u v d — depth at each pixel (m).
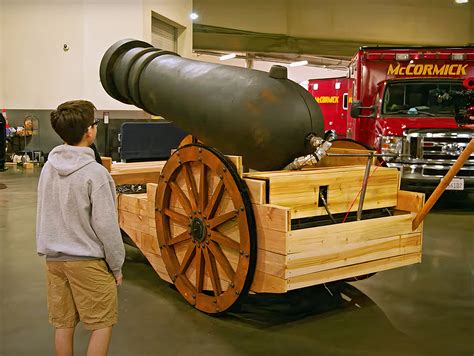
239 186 3.23
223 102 3.71
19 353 3.08
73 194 2.44
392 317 3.70
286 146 3.57
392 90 8.38
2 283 4.42
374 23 18.88
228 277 3.46
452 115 8.16
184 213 3.79
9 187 10.12
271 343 3.23
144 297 4.07
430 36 19.11
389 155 3.58
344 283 4.46
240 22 18.05
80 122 2.52
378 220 3.46
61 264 2.48
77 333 3.39
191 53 15.25
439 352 3.12
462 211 8.19
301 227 3.44
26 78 13.68
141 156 6.72
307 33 18.94
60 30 13.27
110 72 4.81
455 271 4.84
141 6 12.64
